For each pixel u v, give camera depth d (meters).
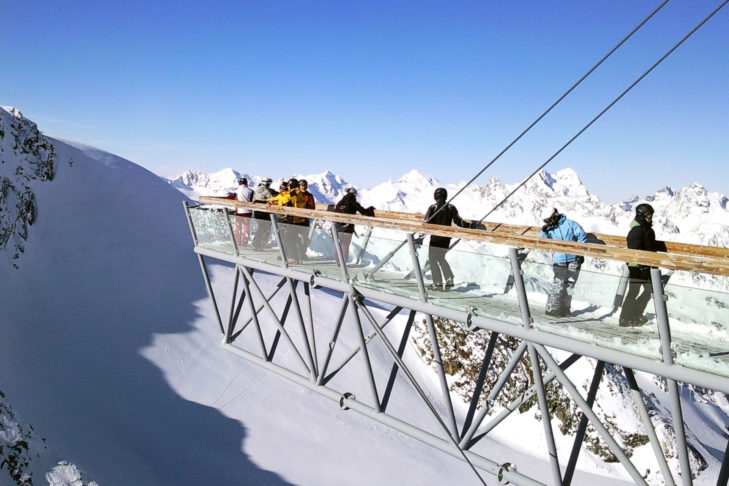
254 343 33.97
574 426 33.94
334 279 9.56
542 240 6.89
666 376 5.55
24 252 31.17
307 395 32.25
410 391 35.66
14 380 23.17
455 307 7.57
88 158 41.47
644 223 6.82
